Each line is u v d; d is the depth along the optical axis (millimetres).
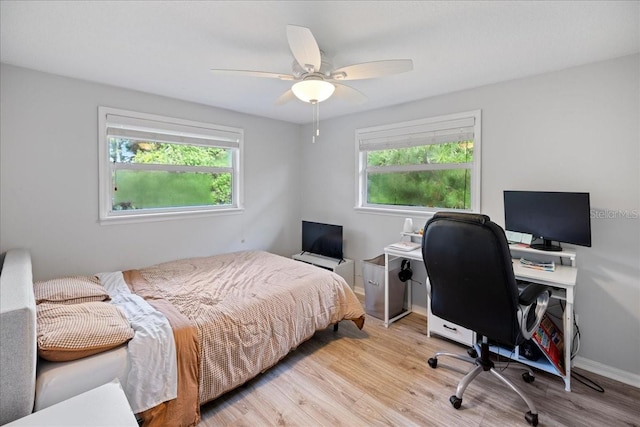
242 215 3691
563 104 2234
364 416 1714
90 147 2551
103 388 1137
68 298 1817
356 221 3689
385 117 3324
